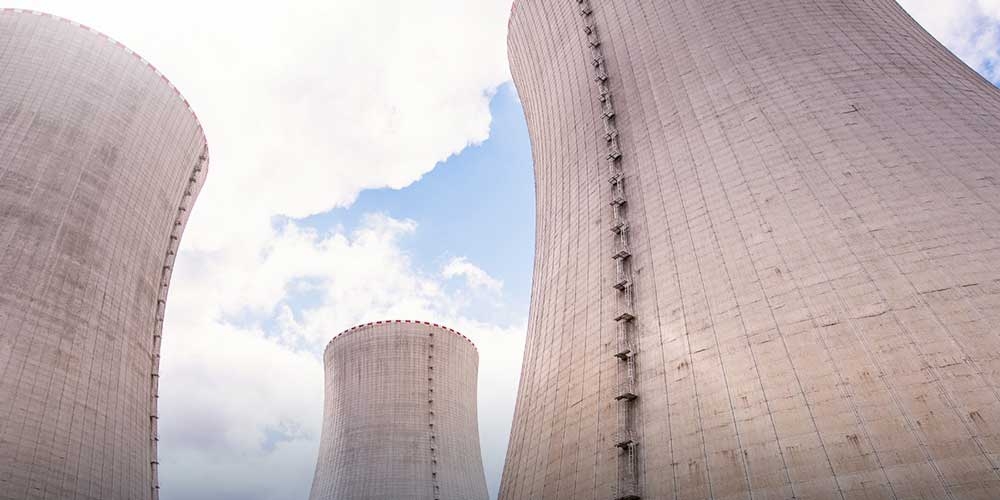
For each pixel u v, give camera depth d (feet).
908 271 44.65
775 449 43.37
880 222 48.06
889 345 42.42
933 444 38.11
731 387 47.88
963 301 41.91
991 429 37.04
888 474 38.60
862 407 41.29
